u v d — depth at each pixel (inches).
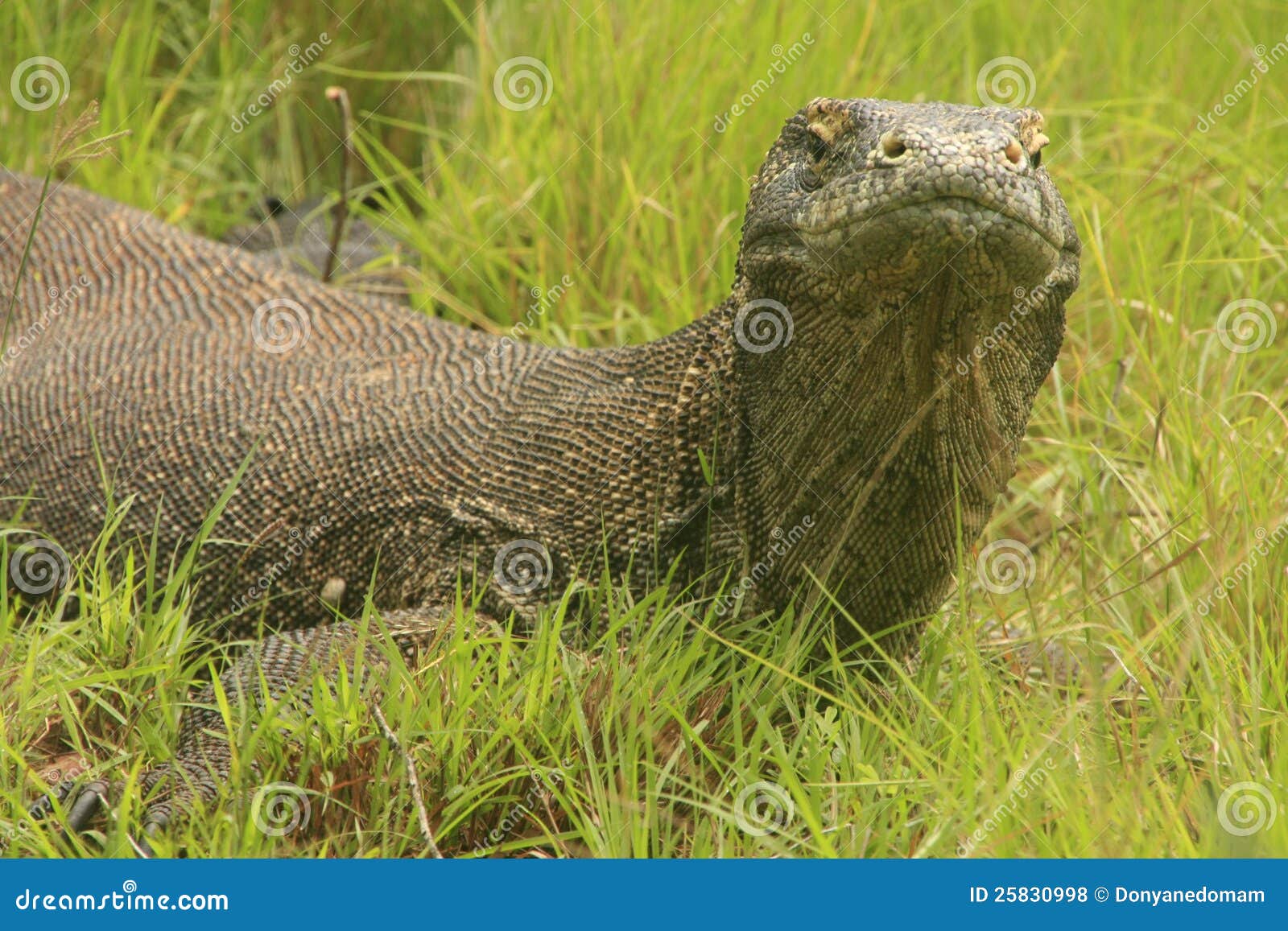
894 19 531.5
